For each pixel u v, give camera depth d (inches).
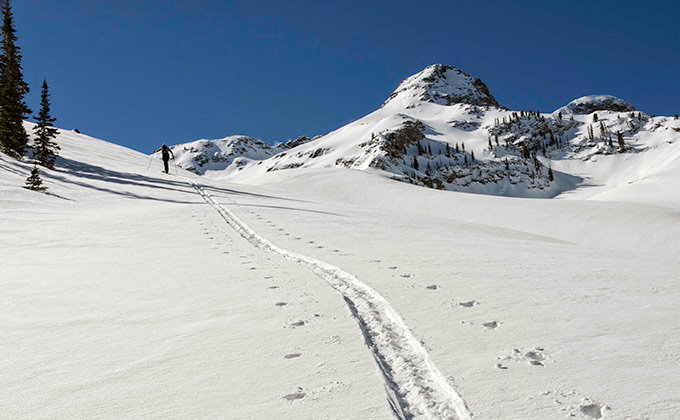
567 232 1934.1
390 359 168.7
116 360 173.6
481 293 257.1
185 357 173.8
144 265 385.4
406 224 776.3
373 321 215.5
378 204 2721.5
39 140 1782.7
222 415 125.6
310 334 195.3
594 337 181.9
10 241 521.7
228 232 593.6
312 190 3181.6
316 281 304.0
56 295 287.3
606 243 1822.1
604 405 123.3
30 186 1058.7
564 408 122.2
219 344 187.0
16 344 195.8
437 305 233.1
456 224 895.7
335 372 153.5
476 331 191.5
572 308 225.1
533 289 266.5
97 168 1831.9
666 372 145.3
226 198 1157.1
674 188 4520.2
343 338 189.0
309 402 131.4
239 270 350.6
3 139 1706.4
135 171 1931.6
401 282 286.5
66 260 416.8
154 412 129.0
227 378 151.9
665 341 175.5
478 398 129.6
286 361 165.3
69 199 986.1
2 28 2041.1
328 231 597.3
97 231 589.9
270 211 868.0
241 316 227.6
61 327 220.1
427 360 161.5
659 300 238.8
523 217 2107.5
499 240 572.1
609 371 147.3
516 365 153.8
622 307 226.2
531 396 130.0
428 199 2596.0
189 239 529.3
